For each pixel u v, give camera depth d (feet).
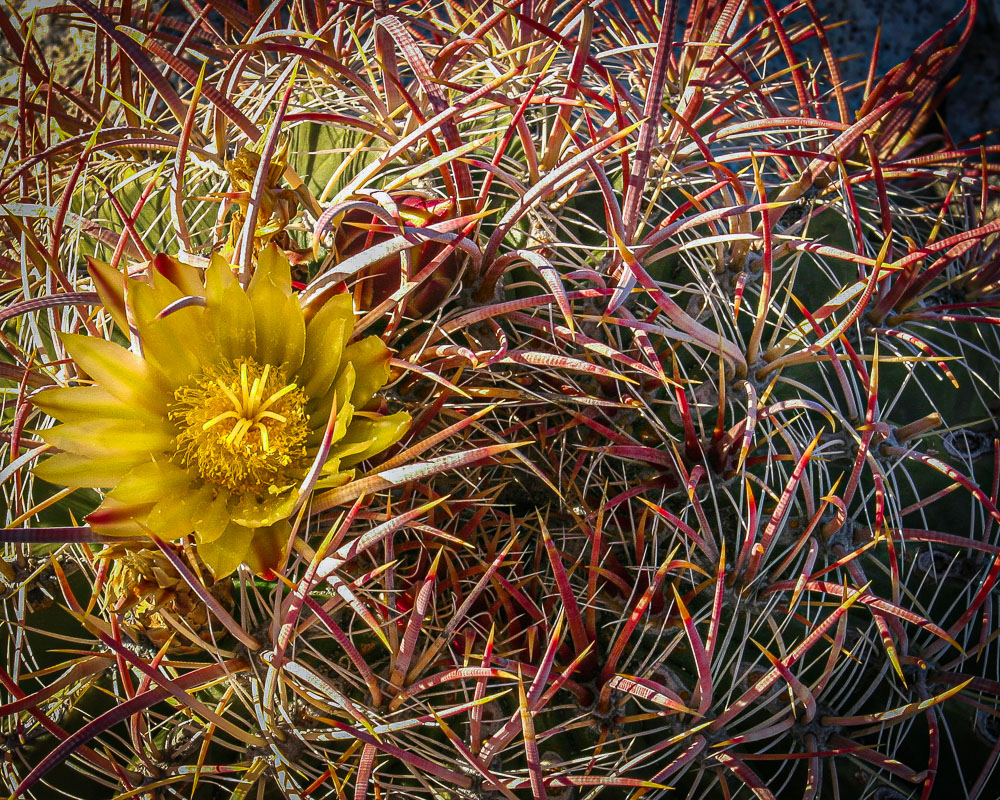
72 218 0.83
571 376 0.75
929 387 0.83
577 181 0.77
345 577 0.70
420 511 0.64
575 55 0.73
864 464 0.77
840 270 0.83
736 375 0.76
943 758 0.77
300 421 0.66
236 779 0.71
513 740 0.70
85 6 0.69
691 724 0.70
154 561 0.67
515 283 0.76
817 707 0.73
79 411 0.66
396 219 0.65
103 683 0.74
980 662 0.80
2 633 0.74
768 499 0.75
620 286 0.71
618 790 0.71
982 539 0.80
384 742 0.67
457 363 0.71
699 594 0.73
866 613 0.76
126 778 0.69
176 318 0.66
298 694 0.68
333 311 0.67
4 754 0.72
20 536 0.61
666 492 0.74
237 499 0.66
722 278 0.79
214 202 0.82
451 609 0.72
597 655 0.71
